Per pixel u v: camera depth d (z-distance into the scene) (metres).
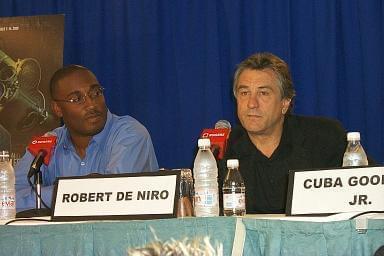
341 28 4.24
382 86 4.11
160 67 4.60
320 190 2.17
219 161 2.92
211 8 4.43
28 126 4.48
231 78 4.42
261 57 2.93
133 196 2.29
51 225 2.27
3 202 2.65
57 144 3.41
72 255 2.23
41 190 3.05
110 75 4.73
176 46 4.52
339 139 3.02
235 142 3.05
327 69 4.19
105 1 4.74
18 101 4.52
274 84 2.88
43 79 4.49
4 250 2.32
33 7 4.88
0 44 4.57
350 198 2.12
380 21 4.13
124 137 3.34
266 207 2.96
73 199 2.37
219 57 4.45
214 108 4.41
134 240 2.16
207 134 2.95
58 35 4.50
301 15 4.28
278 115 2.92
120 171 3.24
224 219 2.09
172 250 2.12
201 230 2.10
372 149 4.10
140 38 4.64
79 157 3.39
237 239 2.06
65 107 3.30
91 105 3.30
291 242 2.00
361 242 1.93
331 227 1.96
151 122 4.60
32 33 4.54
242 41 4.43
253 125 2.87
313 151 2.99
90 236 2.21
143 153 3.37
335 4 4.21
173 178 2.27
